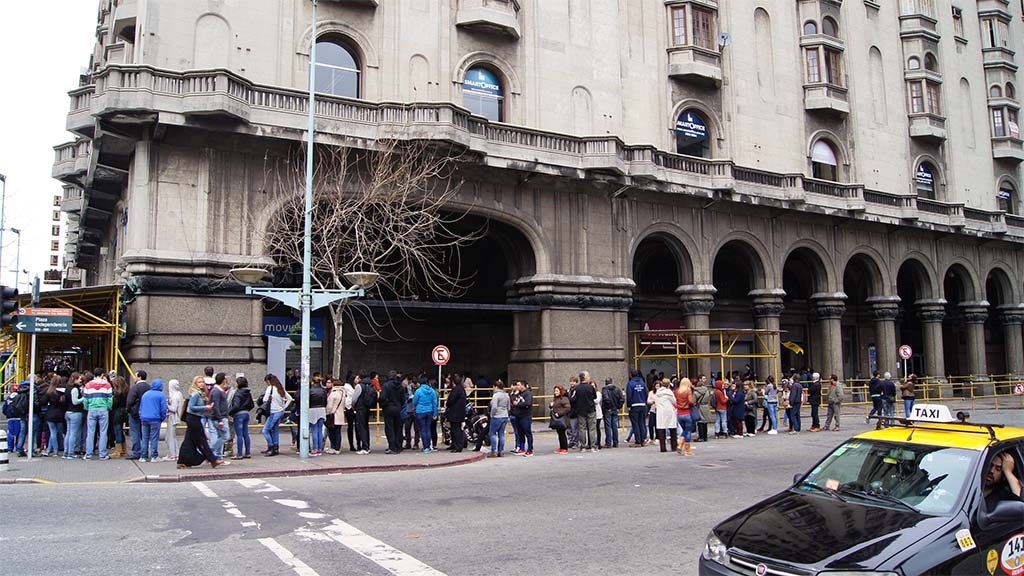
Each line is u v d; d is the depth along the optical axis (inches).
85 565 307.7
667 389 767.1
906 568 208.7
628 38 1283.2
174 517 405.4
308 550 335.6
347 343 1189.1
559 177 1108.5
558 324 1122.0
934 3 1777.8
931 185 1713.8
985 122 1862.7
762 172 1341.0
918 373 1838.1
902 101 1680.6
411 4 1068.5
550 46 1185.4
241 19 956.0
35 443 720.3
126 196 1041.5
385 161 919.7
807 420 1202.6
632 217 1224.2
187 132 875.4
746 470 619.8
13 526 380.8
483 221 1138.0
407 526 389.7
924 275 1672.0
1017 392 1391.5
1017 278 1875.0
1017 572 237.0
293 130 910.4
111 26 1188.5
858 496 263.4
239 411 667.4
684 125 1333.7
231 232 901.2
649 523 403.2
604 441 885.8
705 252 1301.7
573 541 359.6
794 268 1641.2
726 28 1401.3
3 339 1030.4
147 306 846.5
